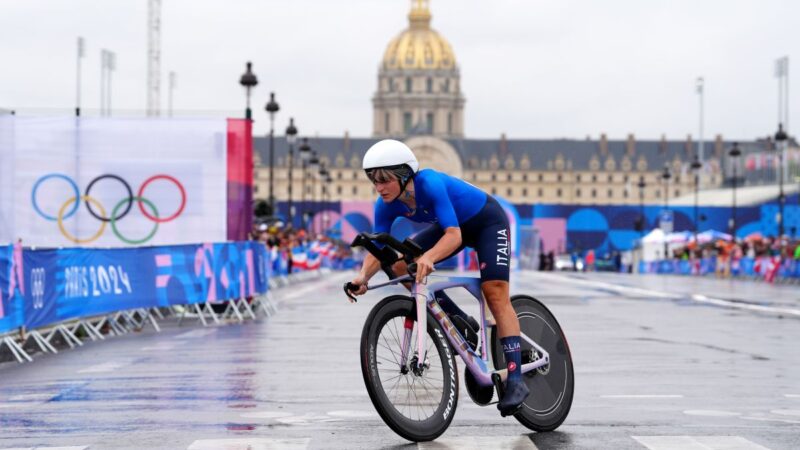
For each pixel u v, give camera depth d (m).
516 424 22.22
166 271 52.69
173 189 61.25
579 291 96.94
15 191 61.38
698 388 28.38
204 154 61.22
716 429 21.44
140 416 23.55
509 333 20.33
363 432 21.17
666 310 65.81
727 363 34.84
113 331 50.38
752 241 161.38
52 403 25.89
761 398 26.39
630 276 170.38
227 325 54.44
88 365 35.31
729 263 162.12
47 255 41.25
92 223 61.38
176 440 20.38
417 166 19.80
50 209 61.41
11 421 23.03
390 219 20.31
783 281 130.75
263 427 21.86
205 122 61.16
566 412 21.47
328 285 115.69
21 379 31.64
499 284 20.25
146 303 50.91
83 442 20.27
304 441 20.09
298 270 143.62
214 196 61.22
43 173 61.34
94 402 25.98
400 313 19.52
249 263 62.03
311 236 194.88
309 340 44.47
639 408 24.53
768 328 50.72
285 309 68.31
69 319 43.78
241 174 61.59
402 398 19.48
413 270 19.56
